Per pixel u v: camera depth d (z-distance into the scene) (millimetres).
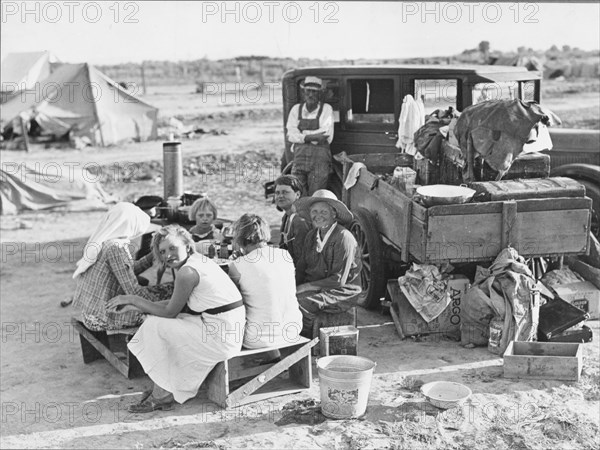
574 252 6484
